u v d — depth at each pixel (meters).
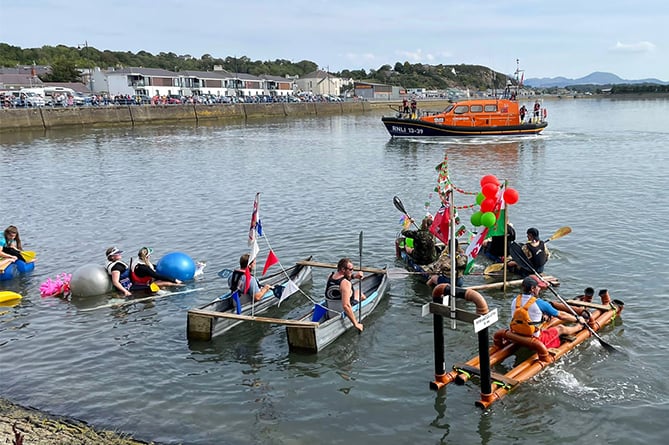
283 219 20.69
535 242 13.55
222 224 20.30
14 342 11.18
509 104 50.38
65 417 8.52
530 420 8.20
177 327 11.77
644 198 22.64
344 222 20.02
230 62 190.25
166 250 17.34
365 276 13.17
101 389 9.34
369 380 9.47
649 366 9.51
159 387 9.38
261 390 9.24
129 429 8.18
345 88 175.88
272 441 7.89
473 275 14.10
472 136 50.47
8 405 8.87
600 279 13.54
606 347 10.03
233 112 93.06
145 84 108.06
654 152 38.06
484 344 8.30
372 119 93.50
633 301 12.15
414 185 27.38
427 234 14.16
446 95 158.25
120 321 12.12
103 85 110.81
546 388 8.91
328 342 10.66
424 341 10.83
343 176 30.77
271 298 12.71
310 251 16.64
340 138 55.75
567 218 19.66
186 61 185.62
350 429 8.15
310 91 153.88
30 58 146.50
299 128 71.62
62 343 11.11
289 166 35.31
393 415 8.46
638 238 16.84
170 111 82.50
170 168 35.06
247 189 27.23
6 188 28.56
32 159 40.00
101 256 16.94
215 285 14.16
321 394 9.09
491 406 8.52
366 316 11.96
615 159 35.00
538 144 45.38
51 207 23.88
